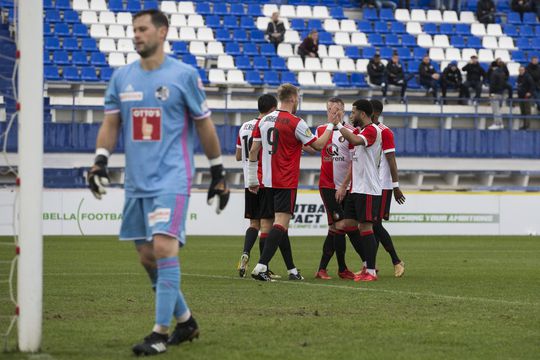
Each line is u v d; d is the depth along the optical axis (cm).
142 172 1300
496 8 8119
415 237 4884
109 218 4741
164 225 1279
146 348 1280
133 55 6625
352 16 7712
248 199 2541
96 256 3344
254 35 7106
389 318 1695
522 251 3856
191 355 1287
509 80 7344
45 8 6825
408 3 7731
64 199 4691
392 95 6912
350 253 3759
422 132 6412
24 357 1256
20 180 1282
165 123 1298
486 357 1315
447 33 7625
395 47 7362
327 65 6969
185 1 7256
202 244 4131
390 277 2628
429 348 1381
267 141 2381
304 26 7356
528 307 1886
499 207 5172
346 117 6662
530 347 1401
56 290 2158
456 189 6353
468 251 3844
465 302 1962
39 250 1297
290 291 2152
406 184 6462
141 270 2762
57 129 5744
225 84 6625
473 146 6488
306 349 1352
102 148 1334
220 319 1661
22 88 1273
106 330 1520
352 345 1395
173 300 1300
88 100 6166
